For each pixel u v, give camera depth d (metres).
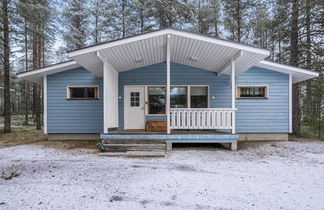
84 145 5.54
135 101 6.71
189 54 5.58
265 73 6.47
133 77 6.68
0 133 8.04
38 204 2.14
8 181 2.80
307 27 7.25
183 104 6.74
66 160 3.93
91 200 2.23
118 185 2.67
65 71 6.48
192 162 3.80
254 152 4.73
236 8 10.59
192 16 9.88
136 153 4.42
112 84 5.76
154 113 6.73
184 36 4.47
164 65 6.72
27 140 6.39
